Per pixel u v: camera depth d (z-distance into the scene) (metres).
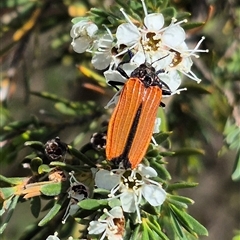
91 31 0.10
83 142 0.19
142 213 0.10
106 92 0.15
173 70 0.10
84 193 0.10
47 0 0.17
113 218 0.09
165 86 0.10
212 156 0.20
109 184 0.10
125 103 0.10
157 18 0.10
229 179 0.25
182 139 0.16
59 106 0.15
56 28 0.19
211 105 0.15
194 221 0.10
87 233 0.10
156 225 0.10
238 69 0.15
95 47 0.10
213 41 0.15
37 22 0.17
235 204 0.26
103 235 0.09
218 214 0.26
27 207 0.27
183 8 0.15
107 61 0.10
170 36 0.10
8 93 0.17
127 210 0.09
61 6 0.17
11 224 0.26
